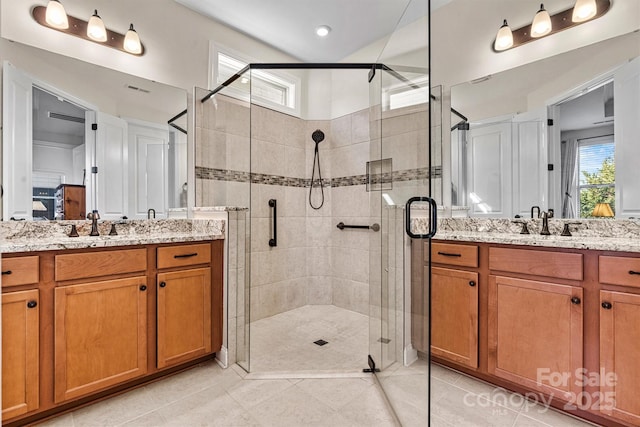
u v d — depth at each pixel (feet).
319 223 10.99
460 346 6.12
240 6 8.15
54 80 6.31
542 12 6.66
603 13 6.02
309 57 10.79
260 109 9.82
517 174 6.98
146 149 7.44
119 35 7.11
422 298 4.34
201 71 8.44
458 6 7.81
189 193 8.04
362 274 10.11
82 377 5.02
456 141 7.79
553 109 6.57
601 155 6.03
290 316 9.86
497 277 5.63
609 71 5.96
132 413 5.06
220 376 6.21
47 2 6.25
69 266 4.93
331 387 5.83
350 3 8.09
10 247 4.45
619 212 5.82
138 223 7.26
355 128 10.36
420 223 4.62
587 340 4.70
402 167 5.36
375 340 6.45
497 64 7.25
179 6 8.07
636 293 4.33
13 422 4.65
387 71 6.23
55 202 6.23
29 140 6.00
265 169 9.89
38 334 4.67
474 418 4.94
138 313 5.59
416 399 4.47
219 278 6.73
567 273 4.88
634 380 4.31
